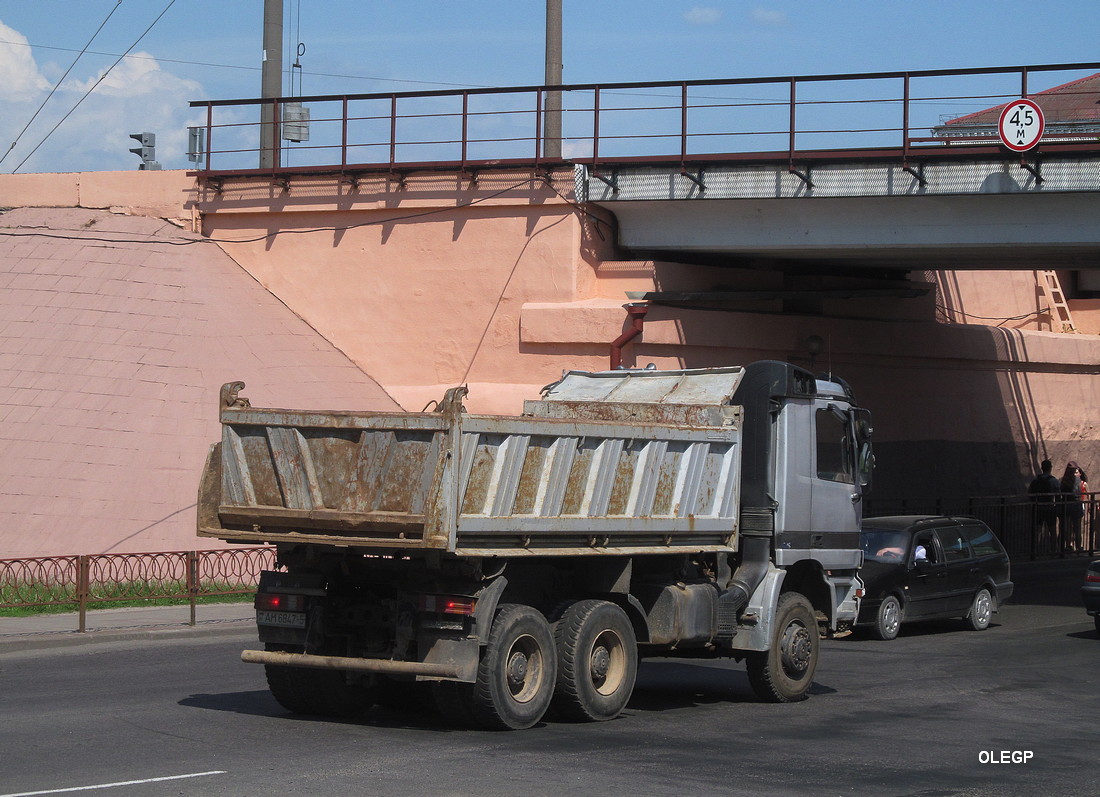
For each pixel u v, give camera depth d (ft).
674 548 36.37
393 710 36.60
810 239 72.69
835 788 26.13
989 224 68.23
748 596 38.32
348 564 33.04
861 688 41.78
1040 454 113.39
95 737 30.48
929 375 99.45
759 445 39.37
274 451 32.86
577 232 75.92
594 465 33.53
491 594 31.35
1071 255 75.15
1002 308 116.78
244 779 25.81
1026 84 65.57
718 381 40.65
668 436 35.55
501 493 31.04
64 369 73.05
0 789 24.70
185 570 59.88
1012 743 31.86
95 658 45.42
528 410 42.14
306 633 32.99
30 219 86.94
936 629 60.44
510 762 28.14
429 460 30.32
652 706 38.01
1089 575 56.65
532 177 76.54
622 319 74.33
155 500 65.92
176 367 73.51
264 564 63.00
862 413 43.34
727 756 29.53
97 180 87.25
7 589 55.21
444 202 78.43
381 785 25.41
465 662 30.94
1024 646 53.47
